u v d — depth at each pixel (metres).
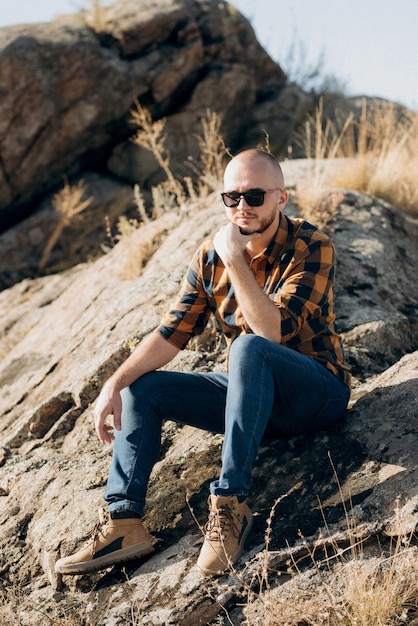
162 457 4.02
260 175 3.37
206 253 3.65
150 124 11.09
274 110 12.16
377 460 3.38
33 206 10.77
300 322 3.34
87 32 10.86
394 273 5.62
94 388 4.74
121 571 3.42
